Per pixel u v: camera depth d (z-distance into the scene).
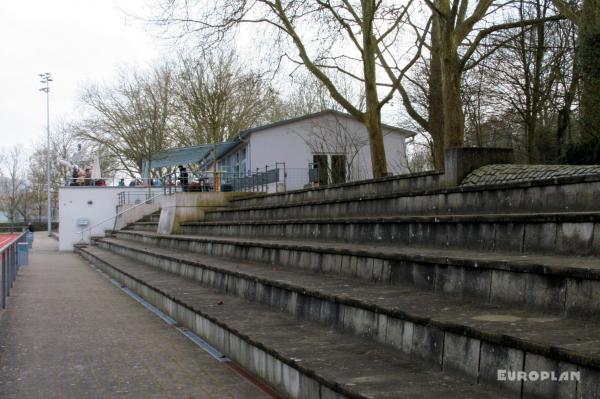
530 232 5.47
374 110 17.62
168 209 18.98
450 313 4.38
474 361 3.80
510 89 19.88
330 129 30.31
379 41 17.81
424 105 23.59
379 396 3.53
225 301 7.98
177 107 44.09
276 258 8.95
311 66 17.75
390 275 6.16
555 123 19.47
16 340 7.67
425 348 4.29
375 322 4.96
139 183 44.22
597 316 3.83
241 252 10.34
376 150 17.67
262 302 7.50
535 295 4.34
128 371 6.06
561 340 3.36
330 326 5.73
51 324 8.83
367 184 10.80
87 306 10.66
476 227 6.17
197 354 6.71
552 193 6.18
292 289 6.52
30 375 5.97
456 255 5.49
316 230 9.73
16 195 83.06
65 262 22.50
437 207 7.90
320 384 4.11
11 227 58.41
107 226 32.16
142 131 46.16
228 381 5.56
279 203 14.70
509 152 8.70
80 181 34.50
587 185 5.78
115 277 15.19
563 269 4.05
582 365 3.00
